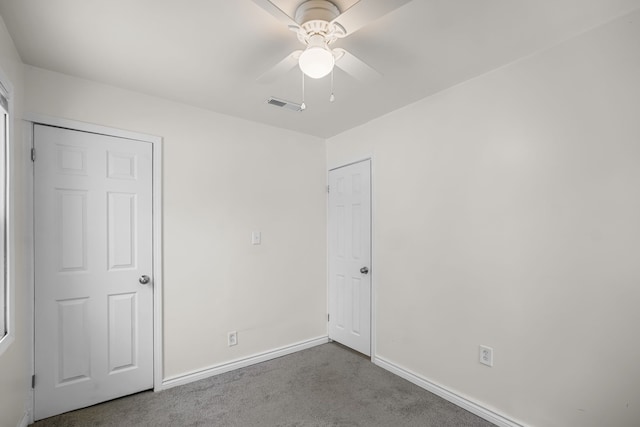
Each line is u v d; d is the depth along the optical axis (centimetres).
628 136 144
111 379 212
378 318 272
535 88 175
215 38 162
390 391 227
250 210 279
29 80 189
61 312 196
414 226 242
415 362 239
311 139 326
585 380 154
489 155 196
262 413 201
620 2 136
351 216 305
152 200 230
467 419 194
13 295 162
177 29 154
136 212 224
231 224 268
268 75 164
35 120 189
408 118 249
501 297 188
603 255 150
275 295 293
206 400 215
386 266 265
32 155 188
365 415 198
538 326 172
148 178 229
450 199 217
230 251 266
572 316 159
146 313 225
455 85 215
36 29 154
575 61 160
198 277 249
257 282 281
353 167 304
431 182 230
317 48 131
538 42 165
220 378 247
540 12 142
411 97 235
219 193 262
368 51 174
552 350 166
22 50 172
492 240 193
